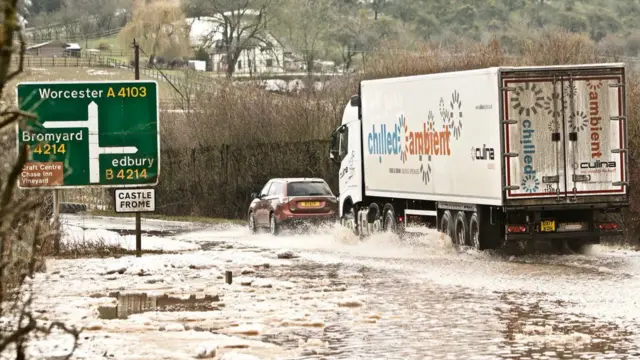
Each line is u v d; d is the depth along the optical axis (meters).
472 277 52.22
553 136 60.62
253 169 132.62
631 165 79.38
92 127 68.00
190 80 181.75
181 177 143.38
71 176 67.62
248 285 50.69
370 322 38.09
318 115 130.00
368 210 79.56
